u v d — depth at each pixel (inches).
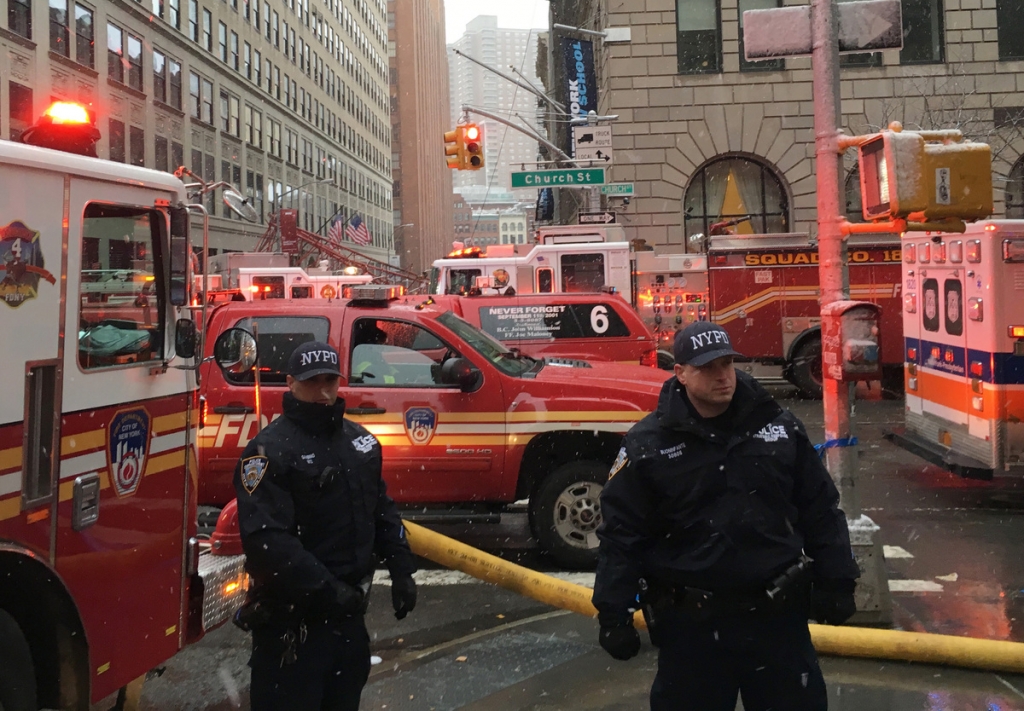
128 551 143.7
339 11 2982.3
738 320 691.4
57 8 1235.2
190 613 162.2
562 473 268.8
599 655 202.1
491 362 276.7
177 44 1643.7
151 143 1531.7
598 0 1120.2
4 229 120.3
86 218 136.1
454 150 768.3
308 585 122.0
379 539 138.8
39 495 124.7
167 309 154.6
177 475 157.8
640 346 426.9
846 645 194.2
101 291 138.6
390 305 289.7
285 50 2358.5
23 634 125.9
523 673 193.0
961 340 356.2
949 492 374.9
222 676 197.5
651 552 123.1
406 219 4958.2
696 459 118.4
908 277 411.8
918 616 225.3
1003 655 187.3
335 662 129.6
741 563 117.2
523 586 221.8
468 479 273.1
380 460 137.9
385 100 3831.2
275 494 125.5
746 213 1024.2
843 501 216.8
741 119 997.8
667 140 1003.3
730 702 122.3
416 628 226.4
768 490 118.6
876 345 209.8
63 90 1245.1
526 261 721.0
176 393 157.4
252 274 974.4
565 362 313.3
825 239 219.6
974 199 193.9
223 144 1881.2
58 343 128.9
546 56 2022.6
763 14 221.1
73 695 133.1
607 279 722.2
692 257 733.9
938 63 975.6
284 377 275.1
